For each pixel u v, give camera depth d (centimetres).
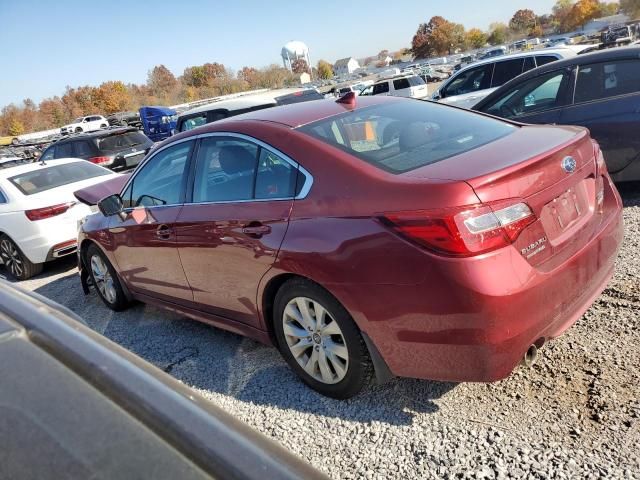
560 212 260
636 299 343
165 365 379
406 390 297
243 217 308
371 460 250
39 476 88
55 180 720
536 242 242
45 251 669
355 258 252
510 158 254
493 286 223
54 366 113
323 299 275
